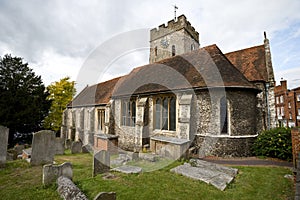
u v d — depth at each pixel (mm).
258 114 12500
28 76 26188
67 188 5031
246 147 10141
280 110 35938
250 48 15656
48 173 5750
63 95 28797
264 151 9797
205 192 5480
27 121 22672
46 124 26641
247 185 6078
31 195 5086
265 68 13516
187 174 6855
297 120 31375
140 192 5375
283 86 35250
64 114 24016
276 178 6676
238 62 15156
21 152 13695
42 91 26031
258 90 10883
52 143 8758
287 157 9164
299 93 31391
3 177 6645
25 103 22734
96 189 5539
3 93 22297
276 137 9602
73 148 12719
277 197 5242
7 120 21281
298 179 3807
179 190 5582
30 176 6727
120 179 6438
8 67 26000
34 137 8297
